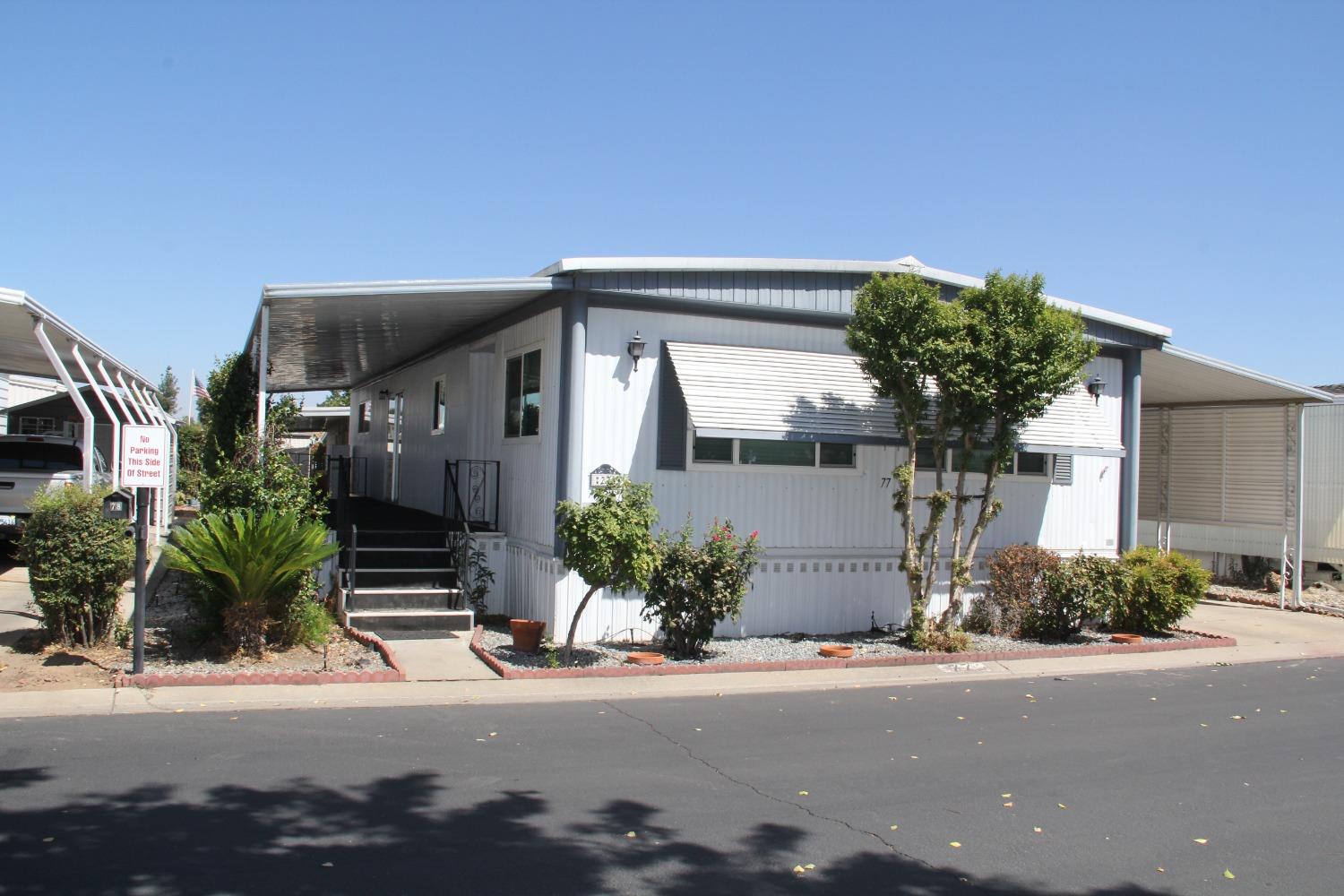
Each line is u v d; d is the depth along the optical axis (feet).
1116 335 48.37
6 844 16.35
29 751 21.52
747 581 37.11
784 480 41.22
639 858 17.01
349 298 35.65
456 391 50.16
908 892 16.19
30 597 38.65
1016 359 36.86
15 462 50.26
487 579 41.70
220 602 31.32
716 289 38.68
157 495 54.54
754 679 33.17
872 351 37.04
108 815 17.84
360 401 78.43
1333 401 55.93
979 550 45.88
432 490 54.49
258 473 35.19
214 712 25.48
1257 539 64.95
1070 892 16.49
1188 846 18.79
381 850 16.80
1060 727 28.12
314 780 20.38
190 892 14.83
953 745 25.64
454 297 37.14
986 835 18.99
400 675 29.89
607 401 37.81
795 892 15.93
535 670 31.32
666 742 24.76
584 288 36.94
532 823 18.49
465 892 15.26
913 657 36.81
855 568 42.73
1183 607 45.55
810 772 22.61
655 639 38.75
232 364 45.70
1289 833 19.66
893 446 41.50
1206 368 52.47
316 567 34.76
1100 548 49.32
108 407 46.80
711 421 36.91
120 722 24.11
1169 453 68.54
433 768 21.59
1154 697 32.86
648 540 33.04
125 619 35.37
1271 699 33.19
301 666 30.53
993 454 39.52
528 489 40.75
